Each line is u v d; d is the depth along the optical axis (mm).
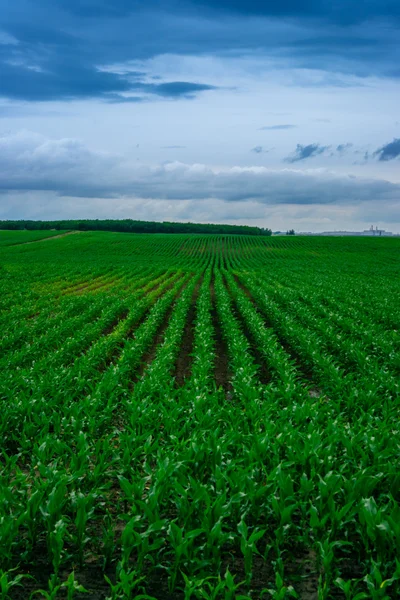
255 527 6598
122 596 5762
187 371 17250
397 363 15625
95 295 35562
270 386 12258
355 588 6316
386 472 7801
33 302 32750
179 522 7156
